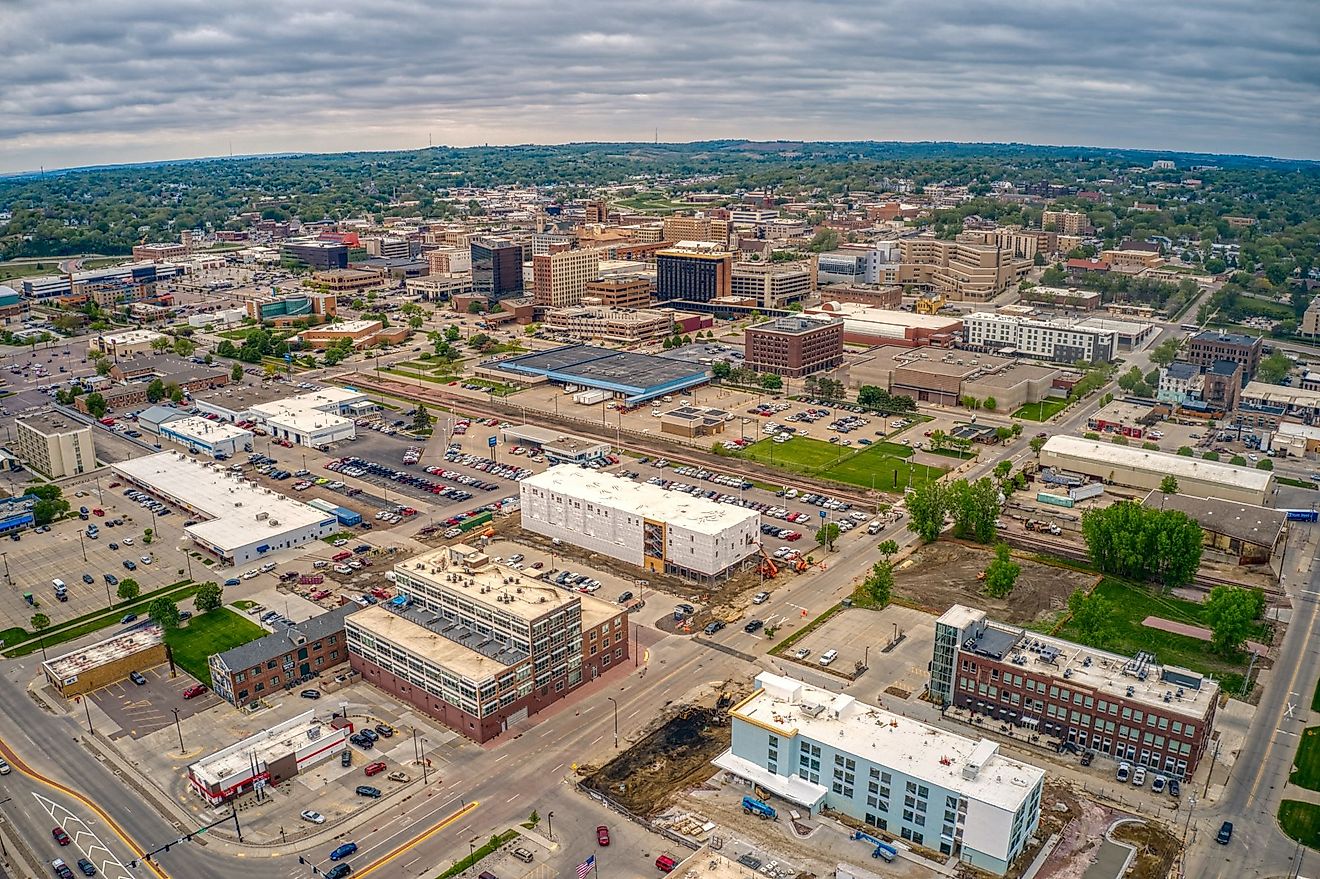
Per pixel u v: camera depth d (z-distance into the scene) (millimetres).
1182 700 187375
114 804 182250
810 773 181875
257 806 181000
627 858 166250
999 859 161375
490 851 167750
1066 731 197000
